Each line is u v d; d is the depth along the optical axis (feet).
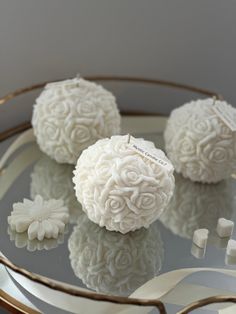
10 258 0.93
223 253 0.99
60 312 0.87
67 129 1.06
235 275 0.93
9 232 0.99
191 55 1.34
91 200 0.93
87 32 1.26
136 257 0.97
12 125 1.31
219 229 1.02
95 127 1.07
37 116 1.10
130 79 1.30
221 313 0.89
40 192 1.10
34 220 0.99
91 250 0.97
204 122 1.05
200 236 0.99
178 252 0.98
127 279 0.92
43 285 0.86
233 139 1.04
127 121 1.33
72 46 1.26
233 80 1.39
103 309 0.87
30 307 0.87
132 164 0.91
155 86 1.37
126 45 1.30
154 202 0.91
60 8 1.21
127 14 1.26
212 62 1.36
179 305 0.87
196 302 0.78
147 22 1.28
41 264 0.93
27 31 1.21
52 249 0.96
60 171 1.16
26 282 0.91
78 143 1.07
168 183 0.93
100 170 0.91
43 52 1.25
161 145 1.26
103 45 1.28
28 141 1.24
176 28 1.30
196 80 1.37
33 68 1.25
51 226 0.98
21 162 1.18
